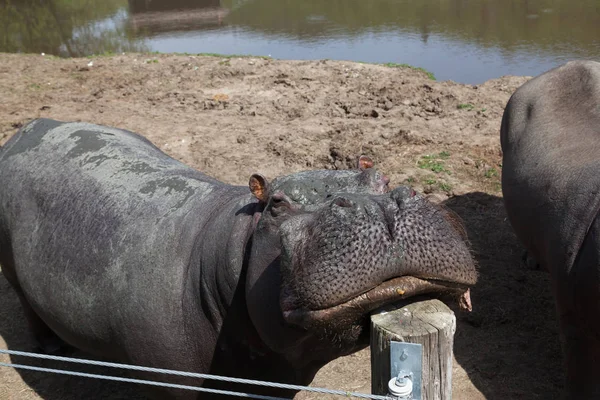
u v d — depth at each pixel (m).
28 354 3.46
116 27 23.69
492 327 5.98
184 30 22.41
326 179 3.15
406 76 12.49
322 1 27.23
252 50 17.91
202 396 3.89
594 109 5.77
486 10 21.94
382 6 24.48
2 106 11.56
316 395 5.19
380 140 9.47
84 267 4.17
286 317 2.70
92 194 4.41
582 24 18.61
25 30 23.02
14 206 4.78
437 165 8.68
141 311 3.85
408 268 2.53
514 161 6.02
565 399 4.79
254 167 8.88
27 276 4.57
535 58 15.16
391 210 2.62
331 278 2.54
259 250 3.16
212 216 3.85
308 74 12.86
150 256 3.92
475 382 5.31
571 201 4.84
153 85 12.68
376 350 2.52
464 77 13.75
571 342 4.70
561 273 4.68
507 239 7.31
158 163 4.64
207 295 3.63
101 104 11.62
